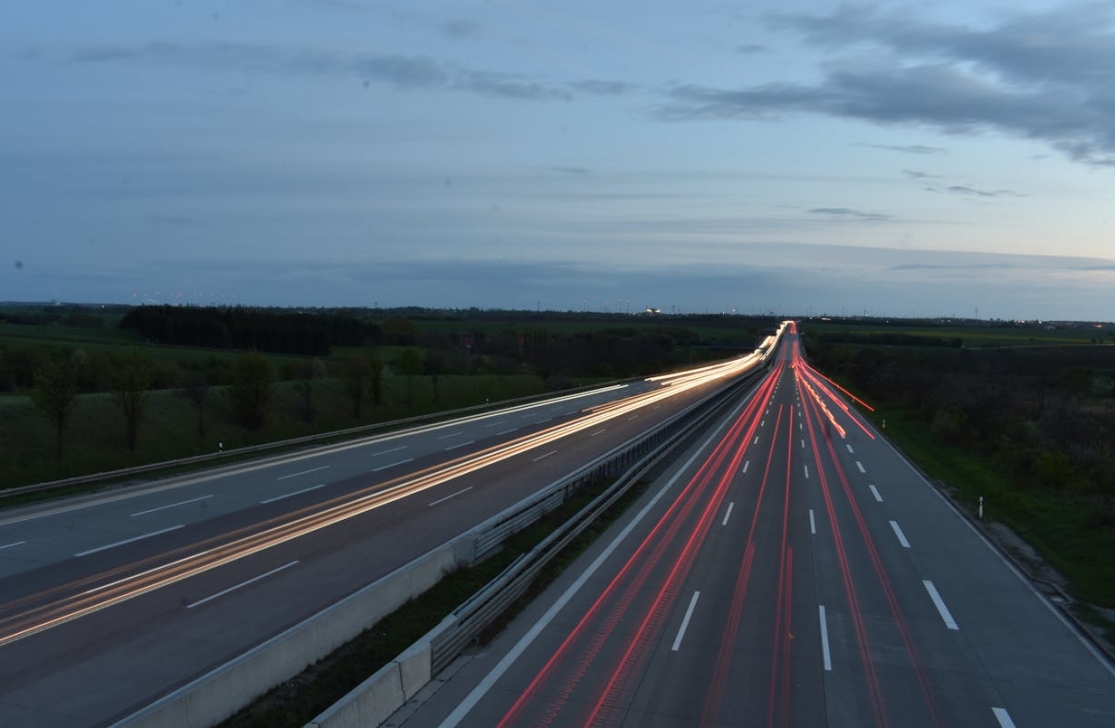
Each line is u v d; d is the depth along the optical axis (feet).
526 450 128.98
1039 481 103.19
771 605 54.03
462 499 87.20
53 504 81.30
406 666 38.52
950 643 48.11
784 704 39.04
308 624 42.09
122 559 60.70
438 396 221.25
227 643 43.75
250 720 35.24
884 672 43.39
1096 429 139.03
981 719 38.11
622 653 44.80
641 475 101.91
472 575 59.62
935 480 109.60
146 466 99.25
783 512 84.94
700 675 42.11
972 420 157.48
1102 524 76.23
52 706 35.73
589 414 193.06
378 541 67.67
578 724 36.29
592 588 56.59
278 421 166.40
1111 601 56.75
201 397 152.15
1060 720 38.22
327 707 37.86
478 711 37.37
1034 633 50.19
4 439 116.26
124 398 129.18
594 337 431.84
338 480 98.68
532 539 71.05
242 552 63.36
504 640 46.47
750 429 166.50
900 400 228.43
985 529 79.82
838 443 147.74
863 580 60.80
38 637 44.27
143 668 40.14
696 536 73.05
